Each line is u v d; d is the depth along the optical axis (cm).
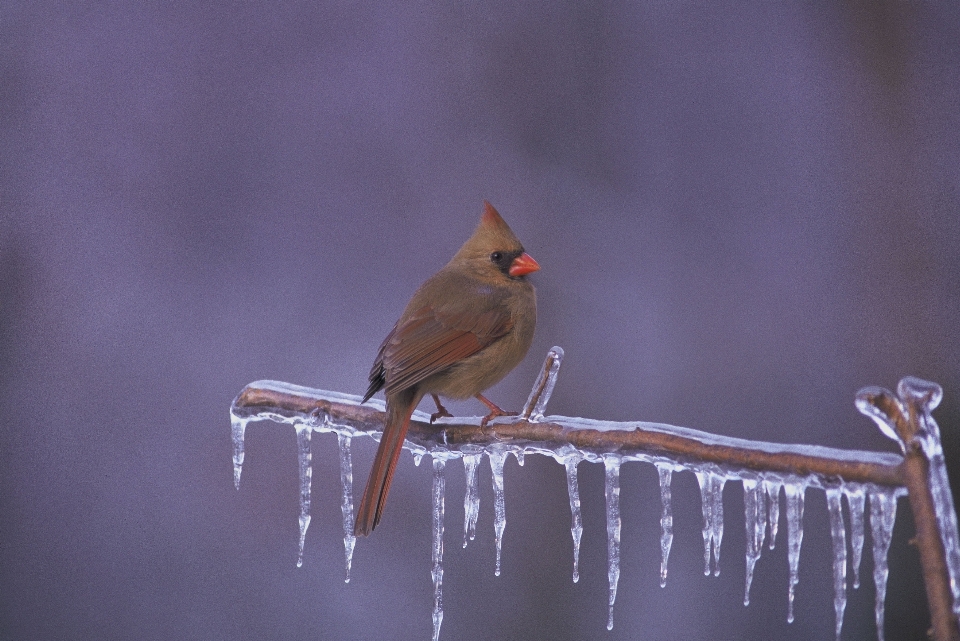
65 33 1282
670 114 1232
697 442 501
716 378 1102
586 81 1257
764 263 1152
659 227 1186
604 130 1237
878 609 431
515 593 1043
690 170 1206
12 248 1193
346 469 624
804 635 959
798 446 472
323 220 1234
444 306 722
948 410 1054
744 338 1115
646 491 1048
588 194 1211
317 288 1197
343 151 1260
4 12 1278
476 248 765
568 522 1060
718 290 1149
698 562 1017
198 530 1095
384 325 1178
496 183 1227
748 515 489
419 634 1028
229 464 1123
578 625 1024
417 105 1273
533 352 1119
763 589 983
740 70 1238
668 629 995
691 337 1127
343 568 1068
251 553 1086
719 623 988
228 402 1145
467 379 729
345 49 1299
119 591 1065
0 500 1095
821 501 983
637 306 1142
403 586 1048
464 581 1049
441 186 1237
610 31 1270
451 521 1070
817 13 1238
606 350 1128
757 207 1180
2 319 1175
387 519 1073
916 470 371
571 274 1162
